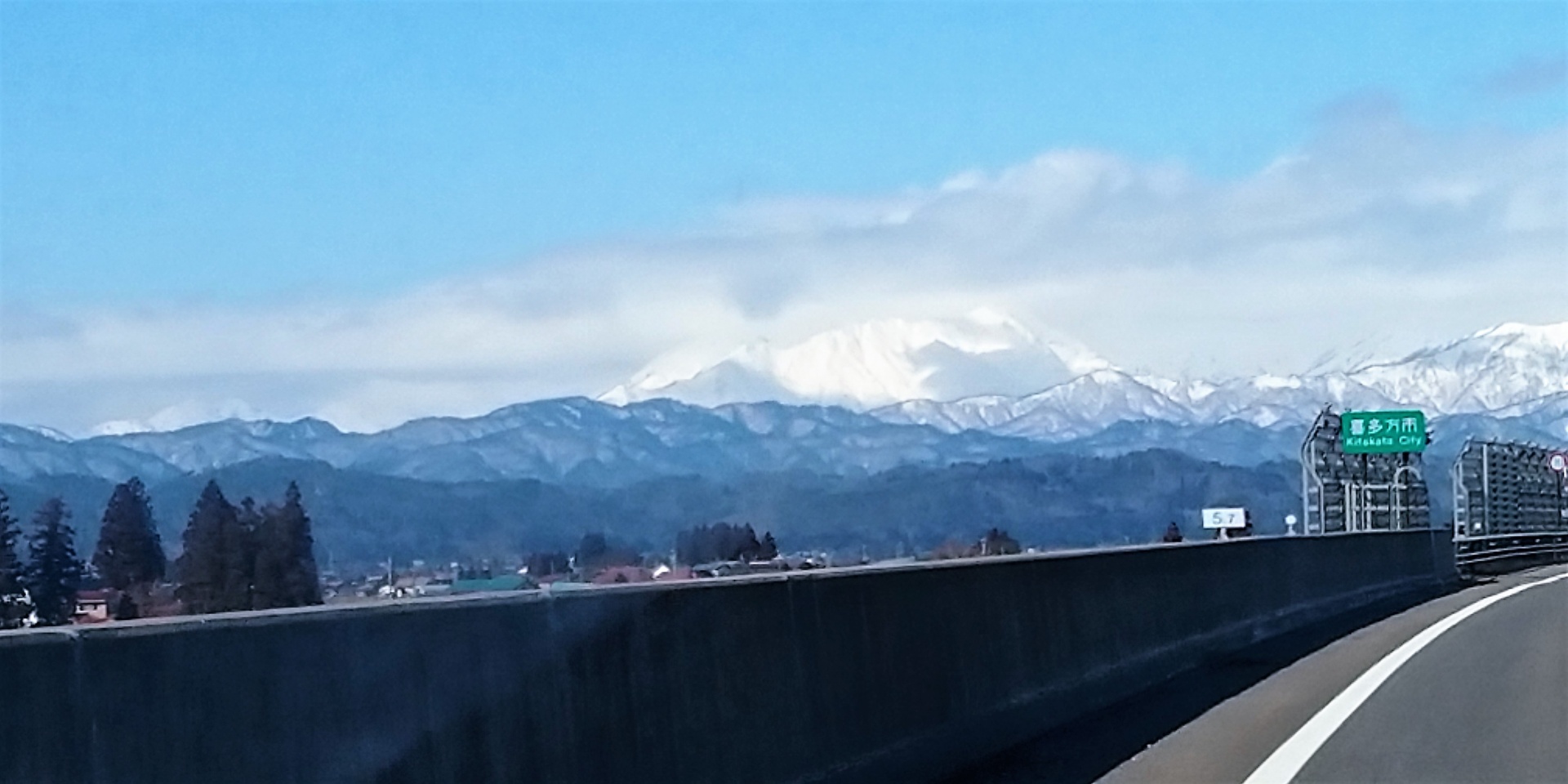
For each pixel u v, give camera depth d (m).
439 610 7.24
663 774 8.83
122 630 5.63
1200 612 20.14
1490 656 19.58
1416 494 56.44
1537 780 11.46
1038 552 15.88
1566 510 70.56
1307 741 13.16
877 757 11.22
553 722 7.95
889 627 11.79
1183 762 12.30
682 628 9.23
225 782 5.95
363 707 6.67
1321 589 27.45
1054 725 14.21
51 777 5.29
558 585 8.93
